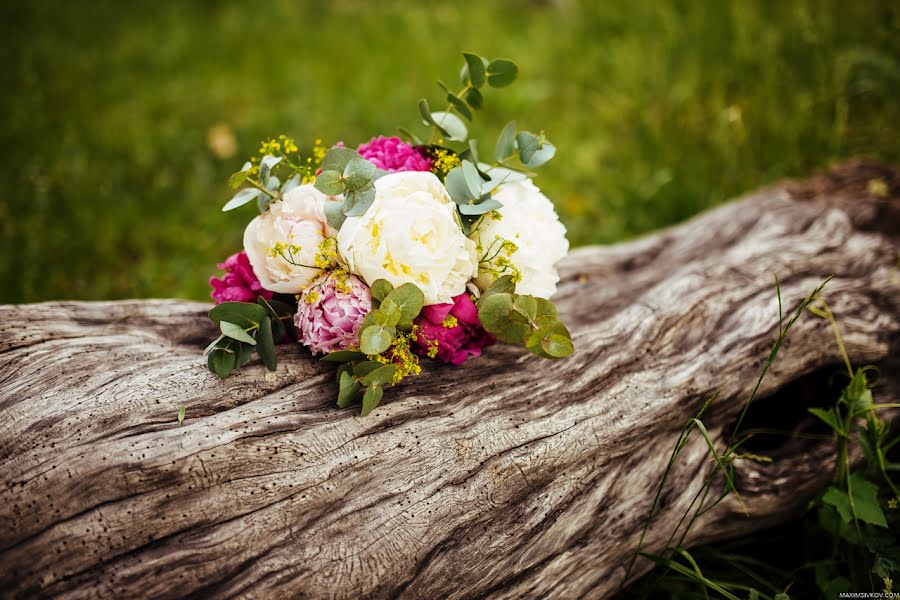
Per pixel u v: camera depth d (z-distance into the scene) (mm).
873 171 2436
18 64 4398
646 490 1568
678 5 3932
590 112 3904
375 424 1387
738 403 1698
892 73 3096
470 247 1417
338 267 1397
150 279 2779
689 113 3389
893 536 1619
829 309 1843
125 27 5285
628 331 1740
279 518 1242
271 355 1379
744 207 2318
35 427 1260
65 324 1568
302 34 5188
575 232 3014
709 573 1642
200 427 1286
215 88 4301
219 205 3180
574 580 1489
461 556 1328
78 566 1134
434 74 4328
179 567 1165
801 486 1674
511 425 1469
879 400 1822
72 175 3178
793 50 3418
